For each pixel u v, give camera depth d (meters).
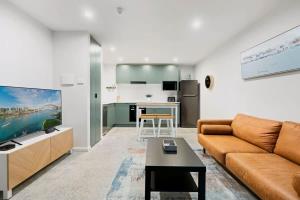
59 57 3.74
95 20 3.22
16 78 2.72
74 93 3.75
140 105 5.08
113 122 6.76
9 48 2.58
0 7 2.43
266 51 2.91
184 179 2.05
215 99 5.16
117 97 7.55
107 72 7.28
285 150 2.09
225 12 2.92
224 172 2.70
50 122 3.10
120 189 2.17
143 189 2.18
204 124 3.57
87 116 3.76
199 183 1.77
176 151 2.22
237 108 3.90
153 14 2.99
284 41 2.54
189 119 6.85
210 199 1.98
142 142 4.46
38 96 2.81
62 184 2.30
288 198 1.31
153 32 3.81
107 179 2.43
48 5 2.68
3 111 2.17
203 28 3.58
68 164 2.98
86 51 3.74
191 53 5.54
